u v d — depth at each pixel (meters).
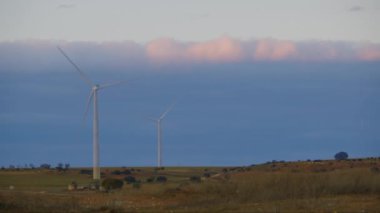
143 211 47.72
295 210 47.12
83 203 53.94
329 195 60.06
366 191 62.34
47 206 48.06
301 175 63.53
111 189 83.94
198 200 57.56
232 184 62.72
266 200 55.97
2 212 44.78
